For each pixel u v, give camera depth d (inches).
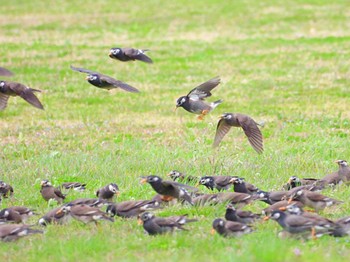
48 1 1919.3
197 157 717.3
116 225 515.5
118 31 1556.3
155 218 492.4
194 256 447.5
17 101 1043.9
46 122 931.3
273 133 846.5
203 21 1632.6
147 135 852.6
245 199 551.2
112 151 761.6
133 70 1237.1
